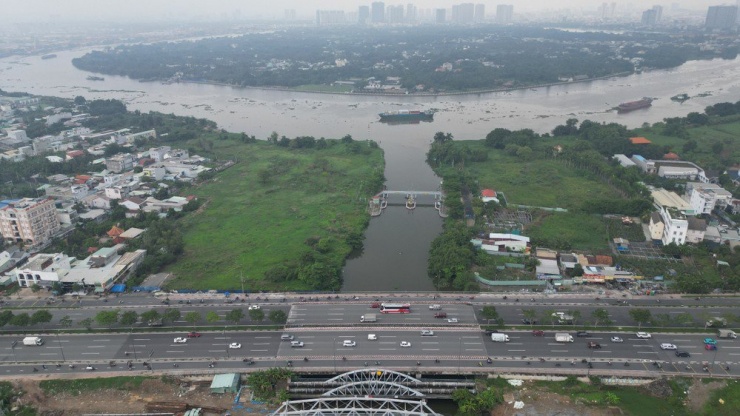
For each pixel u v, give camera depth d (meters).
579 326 196.38
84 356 184.75
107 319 196.00
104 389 170.38
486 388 167.12
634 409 159.50
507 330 195.25
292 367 175.75
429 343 188.62
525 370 173.12
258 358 181.50
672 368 173.75
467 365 176.50
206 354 184.38
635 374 170.62
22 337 196.00
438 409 169.75
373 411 150.25
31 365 180.75
